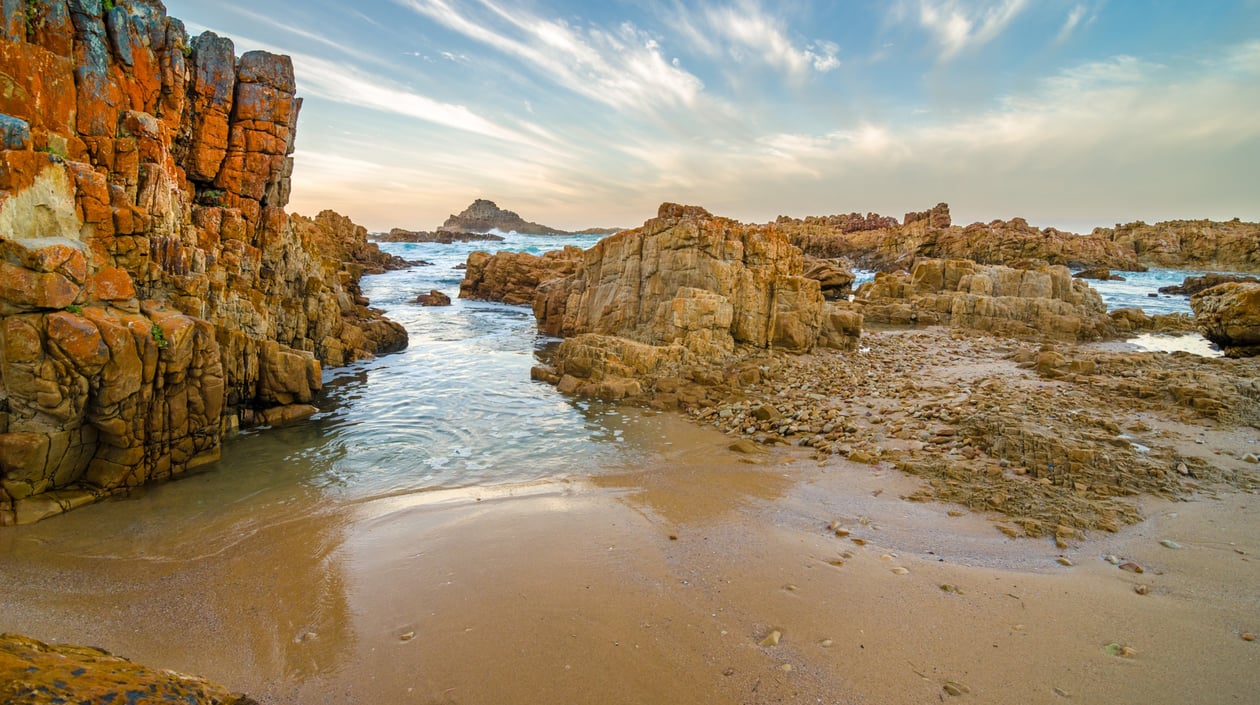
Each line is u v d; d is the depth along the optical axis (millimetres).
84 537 8031
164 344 9984
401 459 11703
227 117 17656
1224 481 9211
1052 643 5426
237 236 17125
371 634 5723
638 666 5176
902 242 80750
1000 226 76562
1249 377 15586
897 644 5465
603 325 23953
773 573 6883
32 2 11945
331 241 45469
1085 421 11820
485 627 5793
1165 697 4691
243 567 7207
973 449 11016
